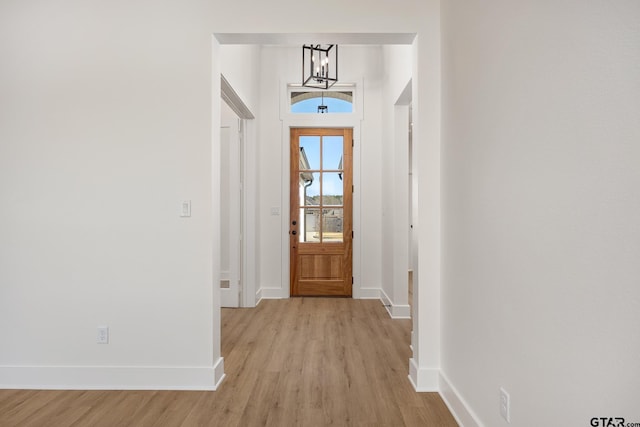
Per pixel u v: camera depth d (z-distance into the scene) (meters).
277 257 5.52
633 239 1.01
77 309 2.68
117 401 2.47
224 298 4.96
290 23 2.70
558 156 1.32
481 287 1.97
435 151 2.70
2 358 2.69
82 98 2.69
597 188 1.13
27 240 2.69
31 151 2.69
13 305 2.69
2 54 2.70
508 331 1.68
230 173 5.00
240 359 3.20
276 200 5.51
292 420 2.24
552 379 1.36
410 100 4.33
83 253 2.69
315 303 5.21
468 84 2.17
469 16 2.15
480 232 1.99
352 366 3.05
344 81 5.52
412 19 2.71
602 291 1.12
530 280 1.50
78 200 2.69
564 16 1.29
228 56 3.64
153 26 2.70
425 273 2.69
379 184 5.54
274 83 5.50
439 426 2.19
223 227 6.57
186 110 2.68
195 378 2.65
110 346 2.68
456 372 2.33
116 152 2.69
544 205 1.41
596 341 1.14
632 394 1.01
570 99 1.26
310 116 5.52
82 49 2.69
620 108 1.05
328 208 5.61
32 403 2.45
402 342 3.62
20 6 2.70
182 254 2.68
